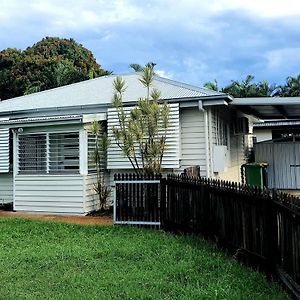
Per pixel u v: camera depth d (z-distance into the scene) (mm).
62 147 13133
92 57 52531
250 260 6141
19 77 42656
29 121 12758
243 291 4922
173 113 12688
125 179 10031
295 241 4648
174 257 6691
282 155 17703
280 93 43844
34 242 8078
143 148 11625
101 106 13734
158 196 9688
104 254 6949
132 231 9164
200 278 5492
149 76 12250
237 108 15320
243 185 6543
